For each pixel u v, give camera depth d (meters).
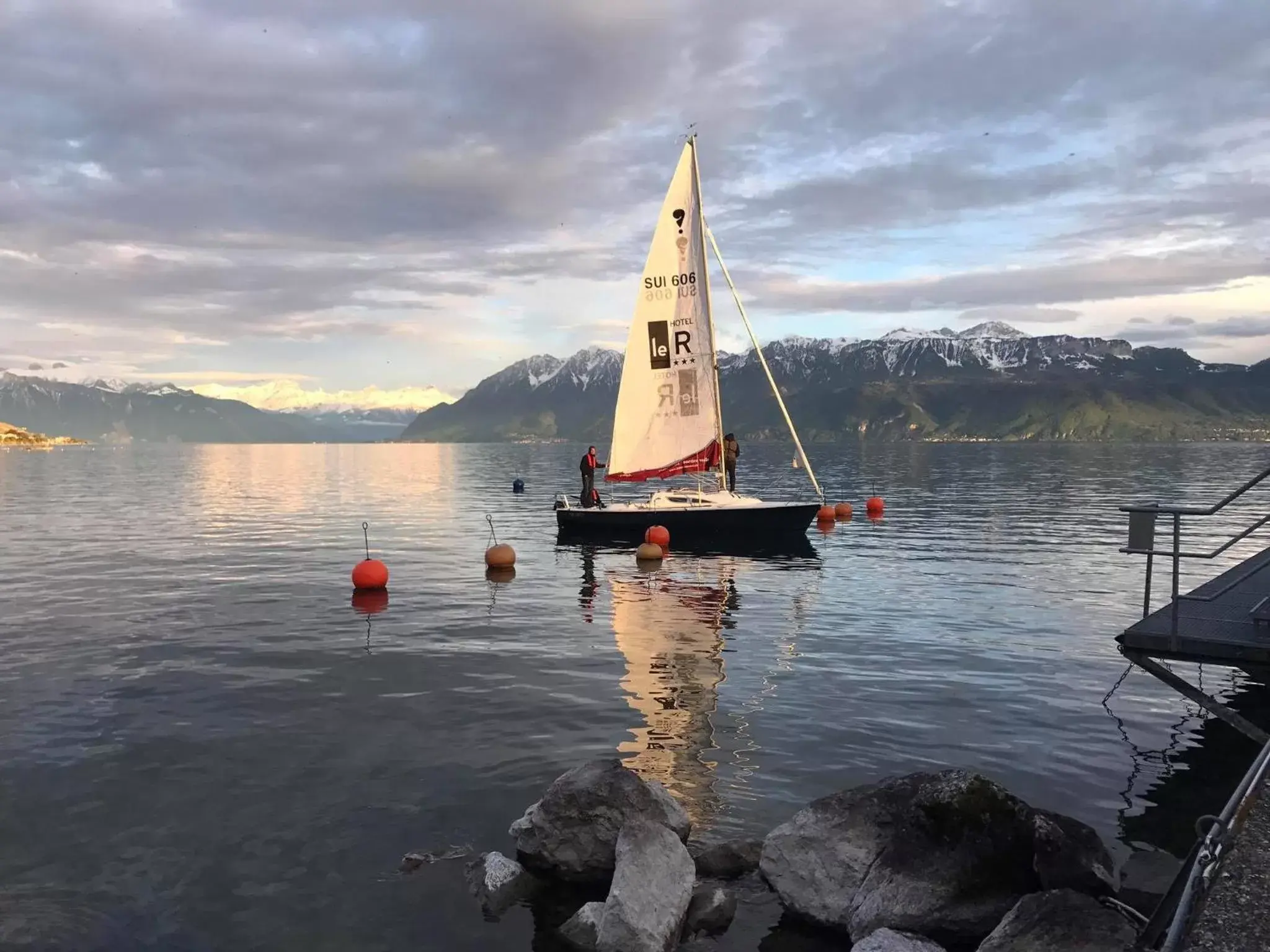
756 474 82.94
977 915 6.83
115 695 12.91
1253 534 32.81
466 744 10.78
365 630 17.39
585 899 7.45
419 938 6.83
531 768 10.02
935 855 7.30
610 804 7.93
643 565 26.52
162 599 20.84
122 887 7.49
